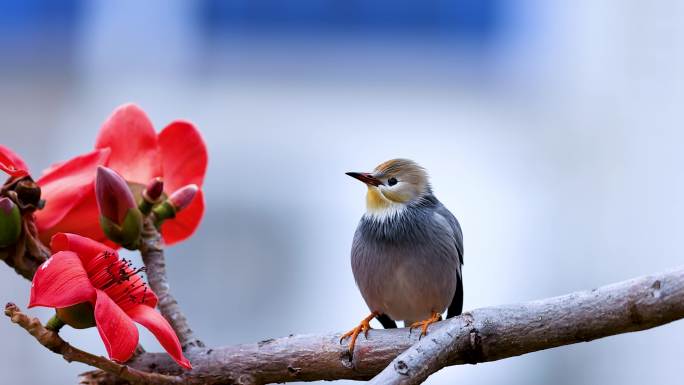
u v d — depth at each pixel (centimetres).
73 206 447
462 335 445
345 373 448
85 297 442
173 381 446
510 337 446
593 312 445
